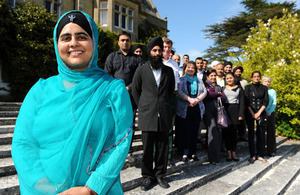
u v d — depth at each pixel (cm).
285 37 880
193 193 299
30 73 860
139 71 300
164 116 280
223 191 308
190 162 372
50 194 85
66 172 84
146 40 1490
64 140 88
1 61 860
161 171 287
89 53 96
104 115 91
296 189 381
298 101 661
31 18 867
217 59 2152
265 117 453
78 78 95
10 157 282
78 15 95
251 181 364
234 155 424
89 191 80
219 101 399
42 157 88
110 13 1333
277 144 635
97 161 89
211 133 394
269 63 827
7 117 428
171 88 309
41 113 91
